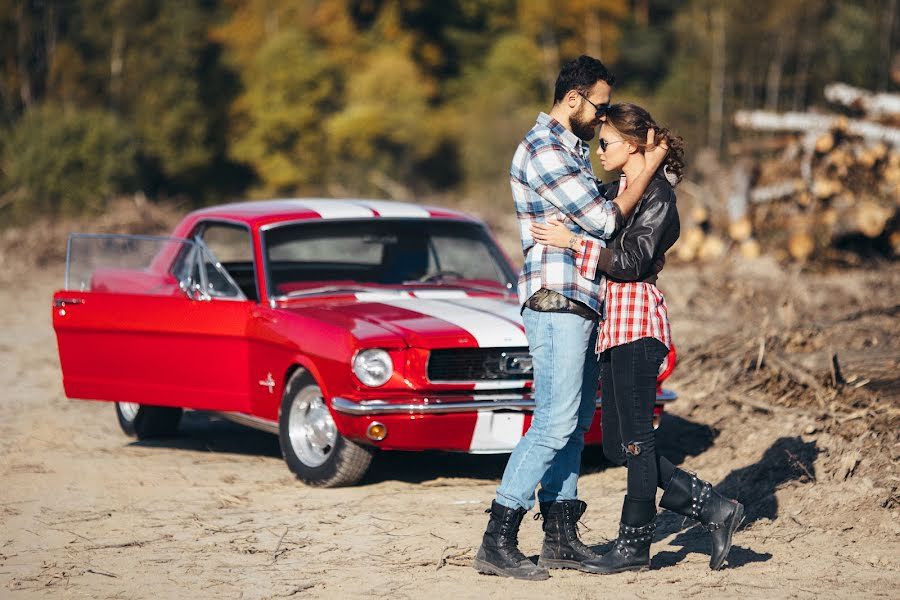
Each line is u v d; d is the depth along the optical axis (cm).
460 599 1153
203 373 1809
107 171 8306
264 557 1310
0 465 1794
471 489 1639
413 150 12244
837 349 1997
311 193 12350
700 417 1883
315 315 1675
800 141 4388
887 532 1337
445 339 1570
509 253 4994
